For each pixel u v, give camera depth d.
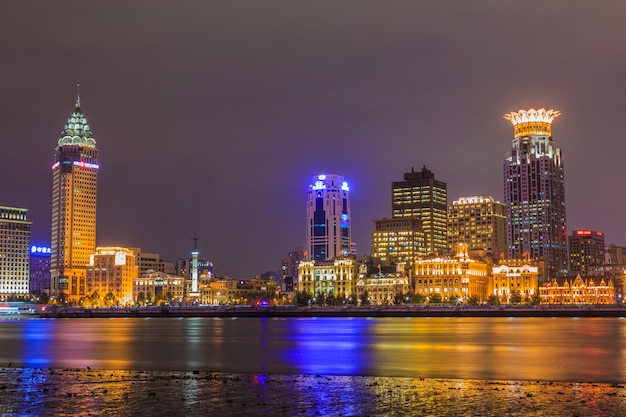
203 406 95.31
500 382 114.94
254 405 95.81
